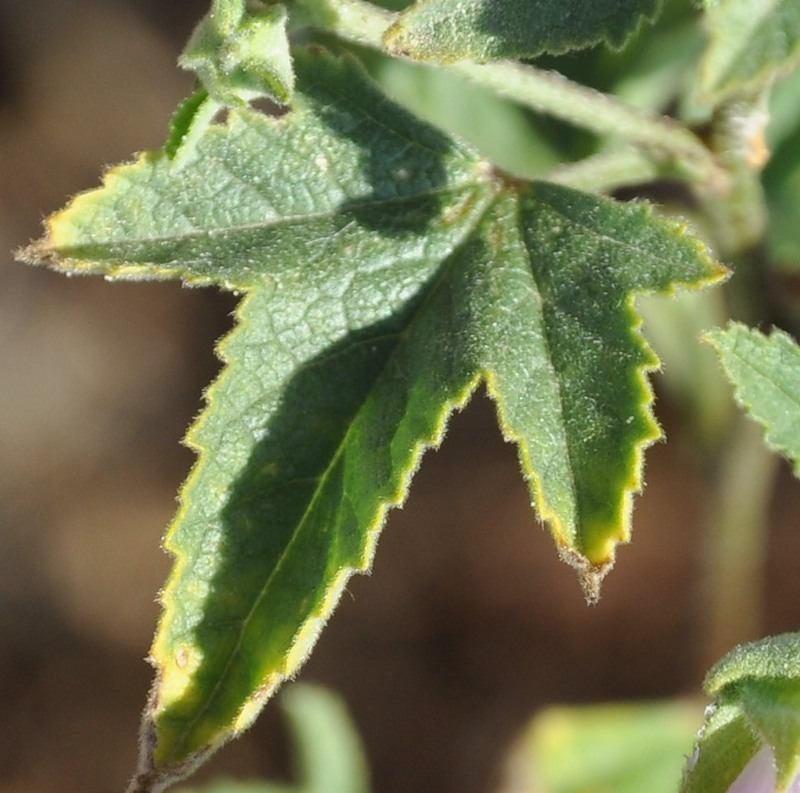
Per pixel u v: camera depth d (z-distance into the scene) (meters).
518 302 0.22
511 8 0.21
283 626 0.21
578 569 0.21
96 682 0.36
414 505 0.36
